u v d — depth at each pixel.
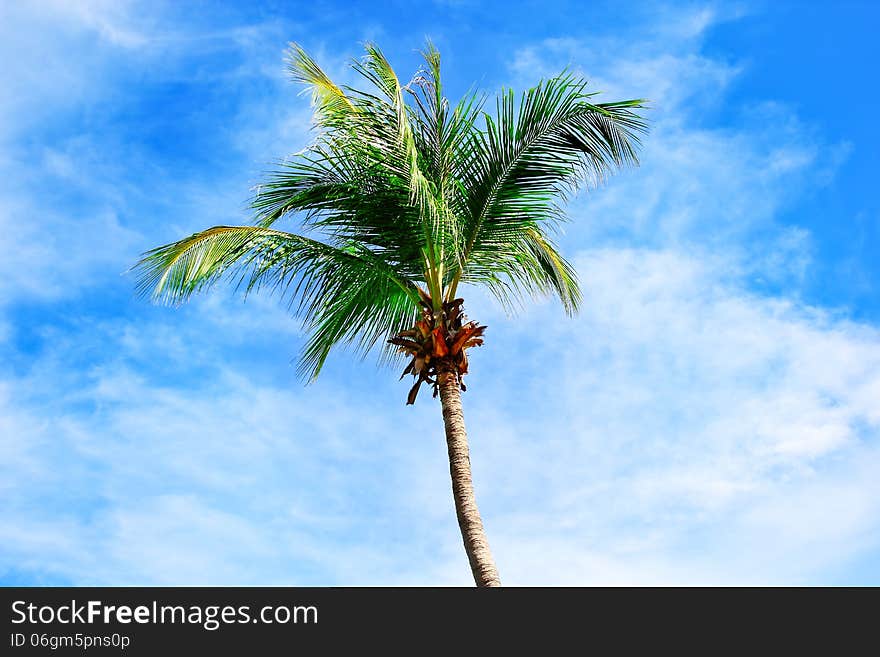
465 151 9.46
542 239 11.23
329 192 9.48
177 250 9.51
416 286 10.38
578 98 9.30
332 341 10.63
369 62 8.97
